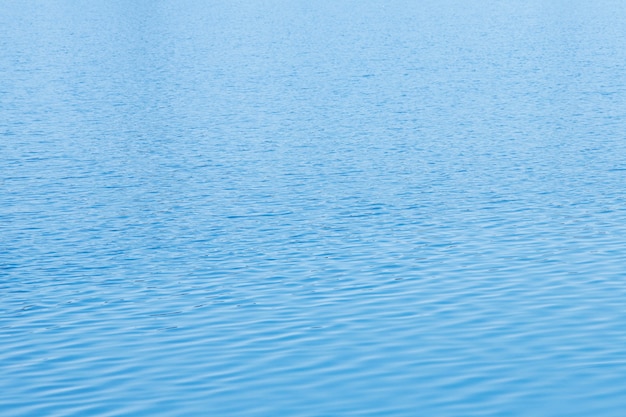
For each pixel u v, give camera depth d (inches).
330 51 6589.6
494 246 1833.2
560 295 1475.1
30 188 2657.5
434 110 4124.0
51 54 6638.8
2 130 3730.3
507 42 6958.7
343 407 1073.5
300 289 1576.0
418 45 6860.2
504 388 1113.4
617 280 1549.0
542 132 3518.7
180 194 2551.7
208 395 1119.0
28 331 1395.2
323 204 2359.7
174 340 1325.0
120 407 1090.7
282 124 3818.9
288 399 1098.7
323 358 1226.6
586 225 2009.1
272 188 2598.4
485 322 1354.6
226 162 3036.4
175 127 3796.8
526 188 2495.1
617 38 7106.3
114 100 4611.2
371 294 1524.4
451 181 2625.5
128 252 1920.5
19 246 1994.3
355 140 3412.9
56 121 3969.0
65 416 1068.5
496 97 4475.9
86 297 1581.0
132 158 3139.8
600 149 3134.8
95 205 2431.1
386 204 2327.8
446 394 1100.5
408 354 1231.5
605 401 1072.2
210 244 1967.3
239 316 1430.9
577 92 4591.5
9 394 1139.3
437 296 1493.6
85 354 1278.3
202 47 6998.0
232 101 4517.7
